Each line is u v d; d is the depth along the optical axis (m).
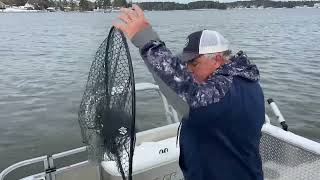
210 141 1.87
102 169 3.16
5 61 25.23
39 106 13.22
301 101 13.48
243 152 1.90
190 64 1.93
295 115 11.91
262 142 3.07
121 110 1.83
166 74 1.74
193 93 1.74
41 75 19.48
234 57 1.96
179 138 2.02
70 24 74.25
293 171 2.85
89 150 2.17
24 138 10.08
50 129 10.71
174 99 1.77
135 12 1.83
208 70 1.90
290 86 15.99
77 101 13.81
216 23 77.38
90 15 144.00
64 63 23.70
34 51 31.08
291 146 2.85
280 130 2.95
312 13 170.25
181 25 68.50
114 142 1.86
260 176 2.02
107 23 75.50
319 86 15.98
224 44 1.93
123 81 1.84
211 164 1.90
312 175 2.70
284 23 77.06
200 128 1.84
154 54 1.76
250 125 1.86
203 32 1.93
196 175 1.92
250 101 1.85
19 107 13.16
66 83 17.20
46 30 57.47
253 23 77.50
